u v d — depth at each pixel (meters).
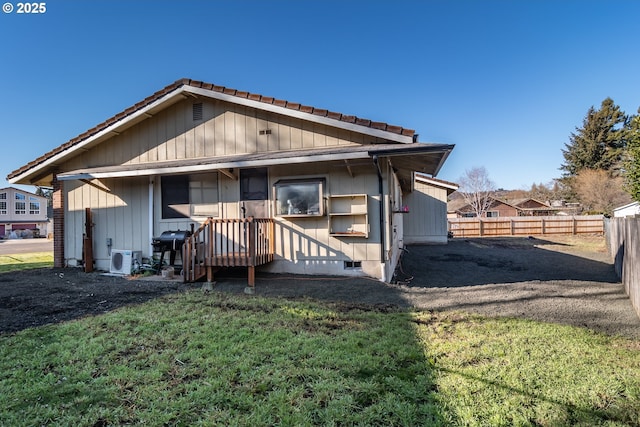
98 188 8.67
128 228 8.38
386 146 6.36
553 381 2.60
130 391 2.44
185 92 7.93
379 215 6.80
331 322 4.12
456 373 2.73
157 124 8.55
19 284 6.55
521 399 2.34
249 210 7.55
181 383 2.56
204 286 6.17
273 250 7.28
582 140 33.47
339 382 2.57
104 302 5.07
